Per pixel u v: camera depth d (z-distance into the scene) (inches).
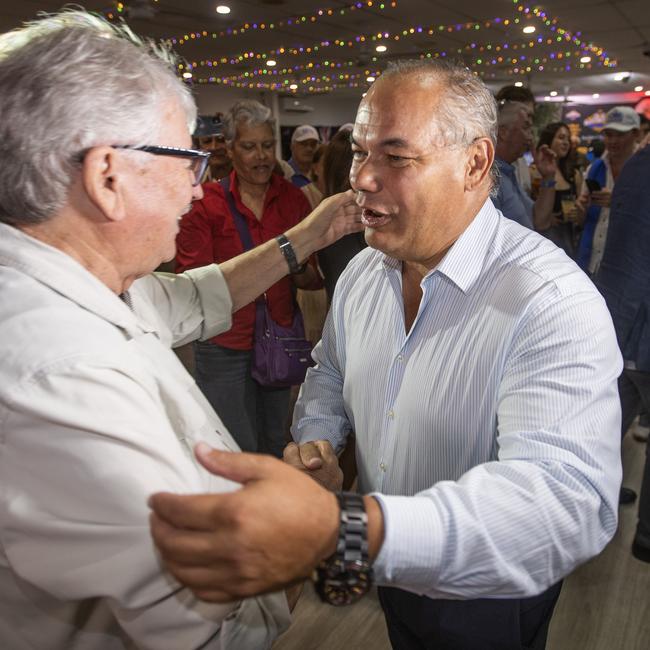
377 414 41.8
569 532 25.9
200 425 30.1
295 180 134.3
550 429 28.6
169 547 19.2
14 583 25.9
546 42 326.6
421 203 33.9
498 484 26.0
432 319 37.4
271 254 49.0
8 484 23.1
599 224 126.2
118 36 29.9
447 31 296.8
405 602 43.1
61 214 27.1
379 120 33.0
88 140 25.7
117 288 30.9
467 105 33.2
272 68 411.5
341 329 48.2
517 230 37.8
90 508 22.5
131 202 27.7
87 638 27.8
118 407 23.3
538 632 42.4
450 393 36.0
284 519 19.3
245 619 28.6
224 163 149.9
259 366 85.0
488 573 24.4
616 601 74.9
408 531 23.1
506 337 33.4
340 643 69.4
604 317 31.6
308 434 48.1
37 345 23.4
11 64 24.8
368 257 46.2
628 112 119.5
